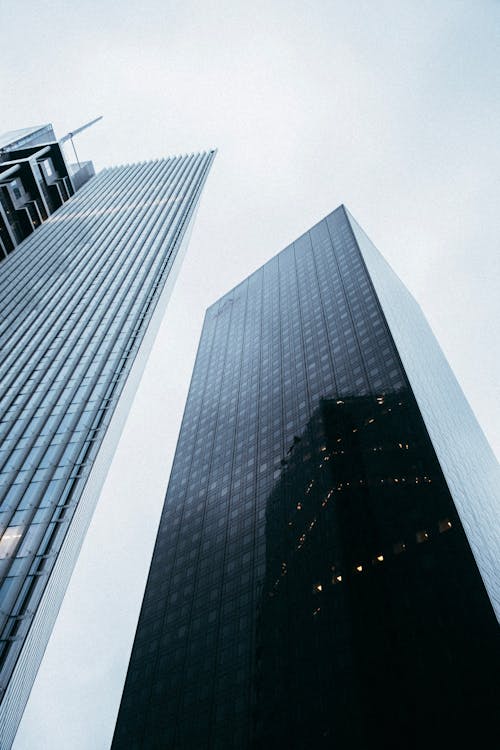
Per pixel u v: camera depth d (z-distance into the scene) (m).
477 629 43.47
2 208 106.62
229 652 60.59
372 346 88.94
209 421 113.75
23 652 30.91
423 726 40.97
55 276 94.44
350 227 140.75
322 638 52.75
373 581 53.50
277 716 49.84
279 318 129.38
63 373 61.88
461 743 38.59
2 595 32.56
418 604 48.44
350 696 46.25
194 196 140.38
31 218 120.25
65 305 82.94
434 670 43.47
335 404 82.81
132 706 63.53
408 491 58.94
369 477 65.00
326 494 67.62
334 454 72.88
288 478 77.94
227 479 90.62
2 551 35.88
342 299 112.69
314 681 49.88
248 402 107.12
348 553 58.25
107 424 52.12
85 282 91.62
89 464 45.94
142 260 100.69
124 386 60.16
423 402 75.38
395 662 46.06
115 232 117.12
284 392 98.62
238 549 74.62
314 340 106.31
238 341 138.62
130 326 74.56
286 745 46.94
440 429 76.69
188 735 55.06
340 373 89.19
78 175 160.38
